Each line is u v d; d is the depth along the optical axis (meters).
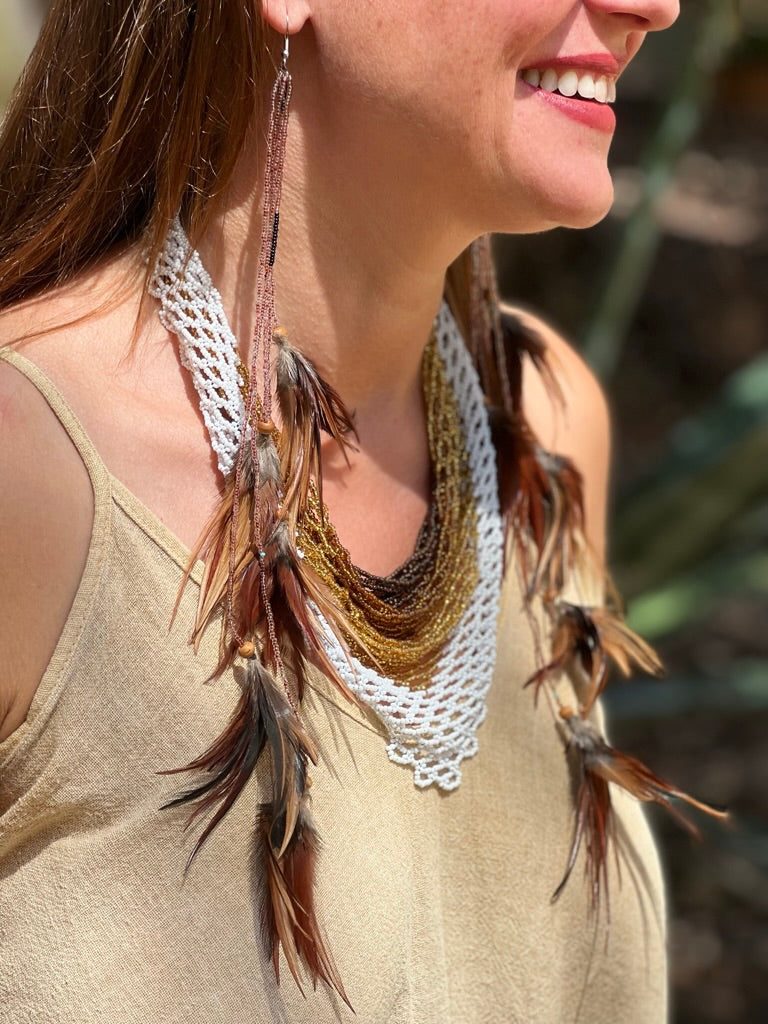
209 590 0.80
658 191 2.63
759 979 2.70
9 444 0.78
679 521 2.23
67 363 0.81
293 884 0.78
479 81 0.78
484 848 0.93
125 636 0.78
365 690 0.86
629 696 2.17
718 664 3.47
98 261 0.86
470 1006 0.92
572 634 1.00
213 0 0.81
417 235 0.84
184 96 0.82
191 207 0.85
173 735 0.79
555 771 0.98
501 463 1.01
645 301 4.85
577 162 0.82
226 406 0.83
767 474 2.19
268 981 0.80
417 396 0.98
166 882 0.79
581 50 0.80
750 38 3.62
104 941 0.78
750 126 6.21
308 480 0.83
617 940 1.01
